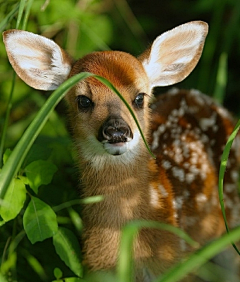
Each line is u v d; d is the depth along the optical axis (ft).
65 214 38.06
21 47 34.96
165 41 36.19
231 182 39.42
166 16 57.11
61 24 46.85
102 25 49.49
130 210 33.50
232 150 39.60
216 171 38.93
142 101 34.24
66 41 47.96
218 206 38.42
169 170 36.47
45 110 25.27
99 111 32.73
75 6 48.32
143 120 34.53
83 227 34.78
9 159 25.07
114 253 33.65
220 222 38.68
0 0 41.65
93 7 50.55
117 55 34.45
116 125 30.94
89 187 34.19
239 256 38.24
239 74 53.62
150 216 33.99
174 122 38.81
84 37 47.62
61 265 36.35
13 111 47.73
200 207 37.45
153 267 33.45
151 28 55.36
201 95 41.39
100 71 33.30
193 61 36.99
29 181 33.68
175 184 36.35
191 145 38.34
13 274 34.37
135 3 57.82
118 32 52.49
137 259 33.09
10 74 46.14
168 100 40.22
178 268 23.54
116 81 33.12
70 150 39.73
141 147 33.65
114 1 52.75
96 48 48.06
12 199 32.24
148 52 36.19
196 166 37.78
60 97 25.46
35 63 35.99
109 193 33.50
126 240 25.12
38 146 36.65
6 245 34.42
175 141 37.91
